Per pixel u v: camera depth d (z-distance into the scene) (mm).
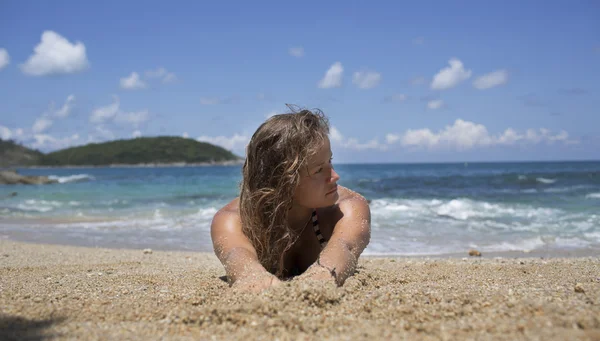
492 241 7805
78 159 138375
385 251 6973
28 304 2154
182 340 1635
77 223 10922
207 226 10086
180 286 2785
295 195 2492
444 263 4711
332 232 2725
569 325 1573
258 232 2559
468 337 1535
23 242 8211
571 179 26859
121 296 2406
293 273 2879
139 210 13727
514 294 2109
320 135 2445
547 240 7832
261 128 2514
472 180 27312
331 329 1696
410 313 1850
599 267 3926
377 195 17953
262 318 1800
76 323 1852
